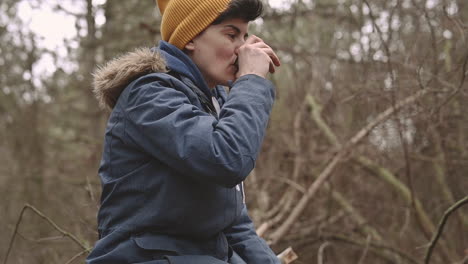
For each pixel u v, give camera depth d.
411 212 5.14
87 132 7.52
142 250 1.64
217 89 1.98
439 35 4.23
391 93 3.97
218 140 1.57
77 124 7.59
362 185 5.35
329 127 5.17
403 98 4.24
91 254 1.69
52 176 6.77
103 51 6.56
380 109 4.48
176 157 1.57
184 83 1.75
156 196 1.65
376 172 5.30
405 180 5.38
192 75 1.78
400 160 4.89
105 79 1.75
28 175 7.13
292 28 5.79
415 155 4.85
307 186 5.11
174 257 1.62
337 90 5.01
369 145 4.82
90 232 4.16
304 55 5.62
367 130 4.55
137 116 1.64
